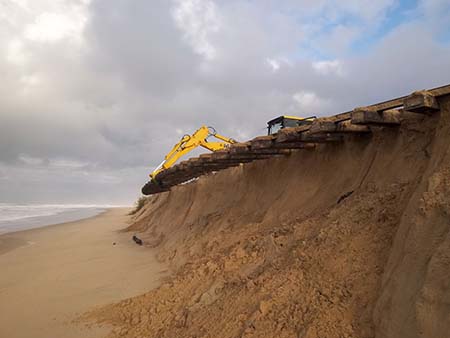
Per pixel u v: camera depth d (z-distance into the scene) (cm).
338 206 521
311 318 344
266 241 590
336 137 673
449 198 296
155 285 791
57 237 1870
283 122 1128
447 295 248
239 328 402
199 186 1488
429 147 440
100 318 622
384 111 505
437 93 416
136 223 2380
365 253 374
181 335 474
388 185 461
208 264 683
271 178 920
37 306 711
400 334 269
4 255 1345
